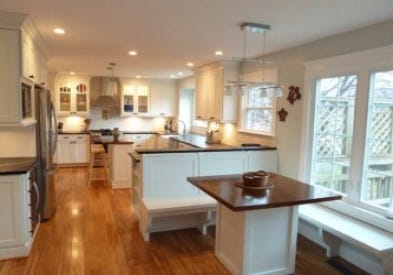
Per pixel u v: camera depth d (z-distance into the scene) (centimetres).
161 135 754
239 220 272
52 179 416
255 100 492
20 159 359
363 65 308
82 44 403
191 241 350
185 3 249
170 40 376
